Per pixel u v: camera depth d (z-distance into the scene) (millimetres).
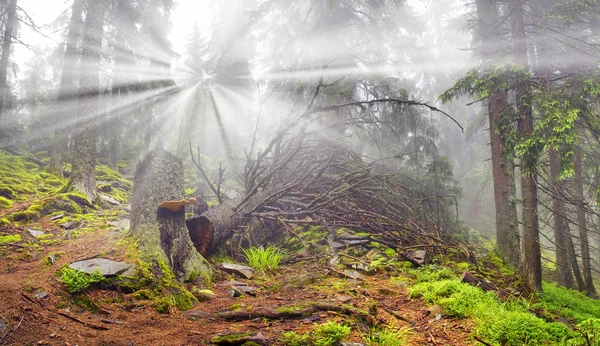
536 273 8883
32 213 8633
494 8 10938
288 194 9797
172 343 3711
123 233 6148
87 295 4469
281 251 8711
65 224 8016
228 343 3711
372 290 6027
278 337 3895
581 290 13820
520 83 8922
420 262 7648
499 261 8883
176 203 5629
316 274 6605
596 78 8391
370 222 9570
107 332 3822
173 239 5824
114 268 4934
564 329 4297
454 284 5613
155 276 5109
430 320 4805
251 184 9672
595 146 13398
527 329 4242
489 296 5473
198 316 4562
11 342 3295
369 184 11297
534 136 8312
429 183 13969
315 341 3791
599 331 4152
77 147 11766
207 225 7301
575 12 9922
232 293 5508
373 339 3971
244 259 8047
